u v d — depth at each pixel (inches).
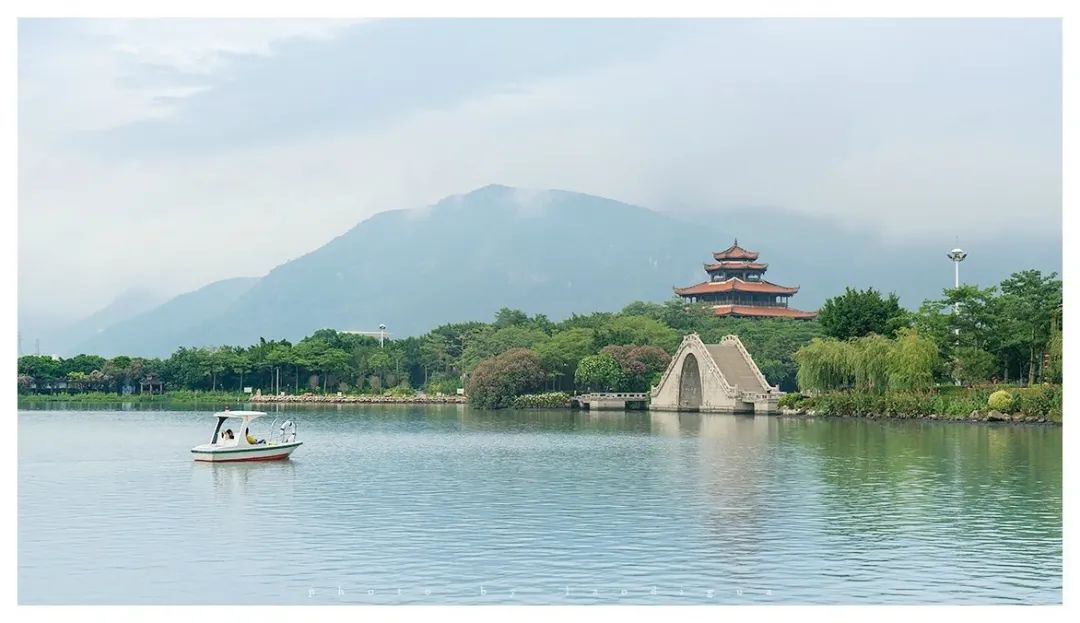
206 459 3587.6
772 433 4830.2
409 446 4301.2
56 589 1740.9
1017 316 5821.9
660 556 1931.6
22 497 2723.9
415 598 1660.9
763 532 2159.2
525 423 6097.4
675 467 3363.7
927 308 6112.2
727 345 7652.6
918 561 1882.4
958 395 5580.7
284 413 7628.0
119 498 2701.8
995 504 2508.6
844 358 6333.7
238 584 1755.7
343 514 2420.0
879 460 3474.4
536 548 2009.1
